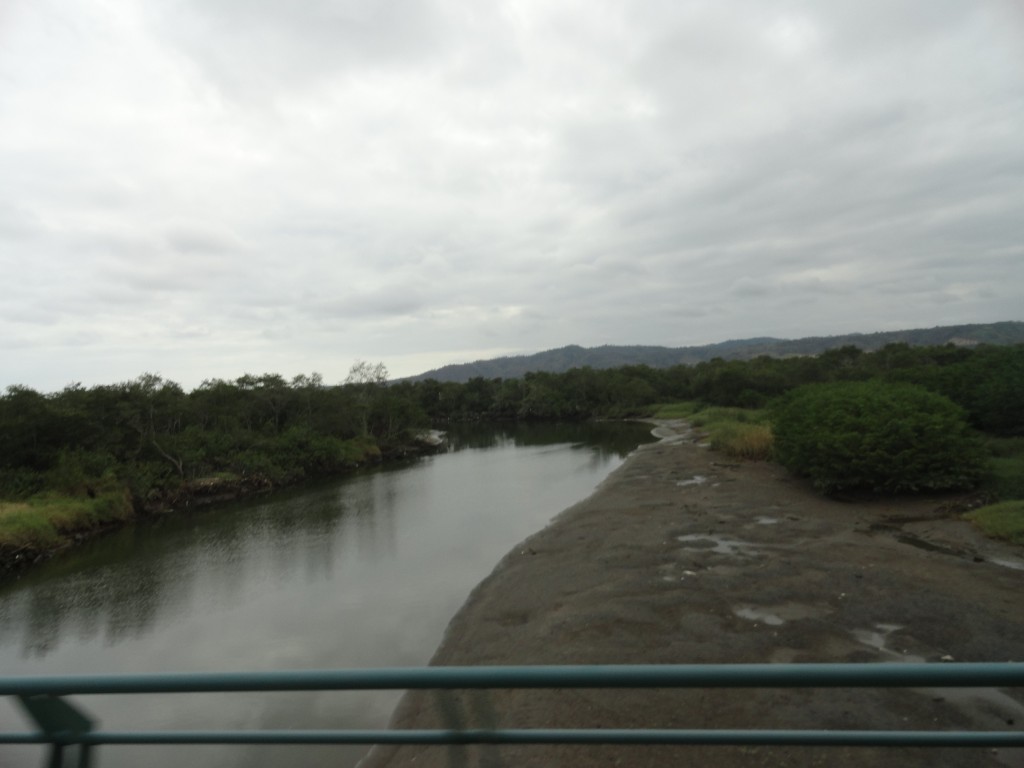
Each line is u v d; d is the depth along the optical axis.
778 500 17.12
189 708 8.90
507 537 19.09
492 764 2.28
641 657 7.87
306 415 50.62
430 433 72.94
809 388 27.72
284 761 7.63
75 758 2.14
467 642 9.84
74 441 31.78
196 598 16.23
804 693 6.48
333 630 12.76
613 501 19.61
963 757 5.23
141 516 29.06
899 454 15.38
